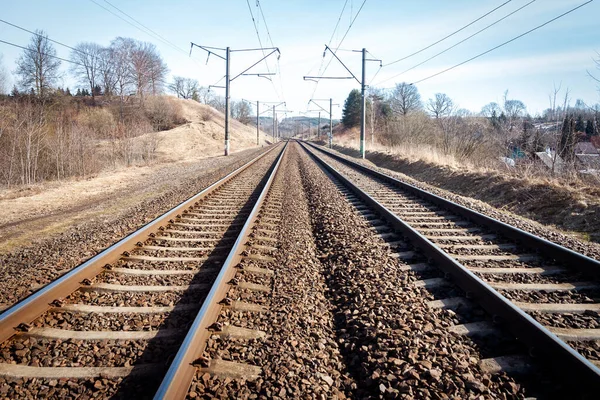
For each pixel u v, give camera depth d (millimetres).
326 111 55594
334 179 14539
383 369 2844
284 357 2998
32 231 7445
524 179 11656
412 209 8727
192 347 2857
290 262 5141
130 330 3398
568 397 2529
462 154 25844
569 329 3389
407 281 4453
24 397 2564
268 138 112250
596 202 8617
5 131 17812
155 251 5578
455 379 2686
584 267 4652
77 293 4094
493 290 3639
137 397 2555
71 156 20188
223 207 9055
